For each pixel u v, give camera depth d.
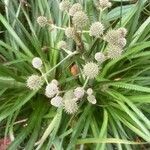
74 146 0.29
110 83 0.31
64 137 0.31
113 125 0.30
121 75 0.34
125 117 0.31
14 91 0.33
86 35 0.34
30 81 0.29
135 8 0.34
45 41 0.36
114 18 0.36
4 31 0.37
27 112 0.34
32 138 0.30
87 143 0.31
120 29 0.29
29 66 0.34
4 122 0.34
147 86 0.33
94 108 0.32
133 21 0.33
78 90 0.28
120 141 0.28
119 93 0.31
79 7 0.29
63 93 0.33
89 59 0.31
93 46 0.30
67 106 0.28
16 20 0.34
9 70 0.32
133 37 0.33
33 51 0.36
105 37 0.28
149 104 0.32
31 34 0.37
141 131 0.29
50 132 0.30
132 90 0.32
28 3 0.39
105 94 0.32
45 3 0.35
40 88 0.32
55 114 0.31
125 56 0.32
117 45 0.28
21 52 0.35
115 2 0.40
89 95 0.29
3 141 0.33
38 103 0.33
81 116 0.30
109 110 0.31
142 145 0.34
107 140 0.28
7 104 0.32
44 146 0.30
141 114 0.28
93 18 0.35
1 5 0.39
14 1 0.37
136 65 0.33
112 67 0.33
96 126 0.30
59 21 0.35
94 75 0.27
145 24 0.33
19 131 0.33
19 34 0.36
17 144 0.29
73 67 0.35
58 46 0.32
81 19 0.28
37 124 0.31
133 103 0.30
